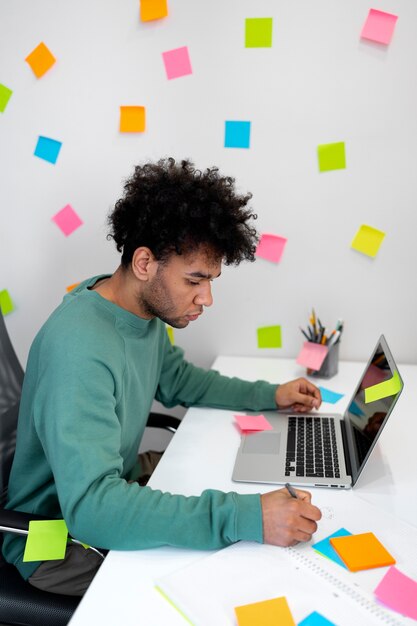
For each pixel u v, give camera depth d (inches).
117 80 62.1
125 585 29.9
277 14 57.7
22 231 68.3
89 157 64.8
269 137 60.8
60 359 36.2
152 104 62.1
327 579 30.1
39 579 39.9
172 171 39.5
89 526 32.9
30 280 69.7
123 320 40.9
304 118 59.8
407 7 55.6
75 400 35.1
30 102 64.4
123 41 61.0
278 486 39.5
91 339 37.3
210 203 37.4
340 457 43.1
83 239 67.3
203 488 39.2
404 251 61.3
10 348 50.7
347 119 59.1
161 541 32.5
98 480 33.9
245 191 62.6
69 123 64.2
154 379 48.8
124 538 32.6
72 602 39.2
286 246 63.3
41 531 36.5
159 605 28.5
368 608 28.1
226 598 28.7
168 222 37.1
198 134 62.0
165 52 60.5
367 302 63.4
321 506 36.9
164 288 39.2
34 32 62.4
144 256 38.6
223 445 45.8
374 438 38.6
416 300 62.3
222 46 59.4
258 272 64.5
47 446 35.8
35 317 70.9
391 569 30.6
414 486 39.3
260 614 27.5
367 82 57.9
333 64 58.1
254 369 63.1
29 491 41.1
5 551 41.5
